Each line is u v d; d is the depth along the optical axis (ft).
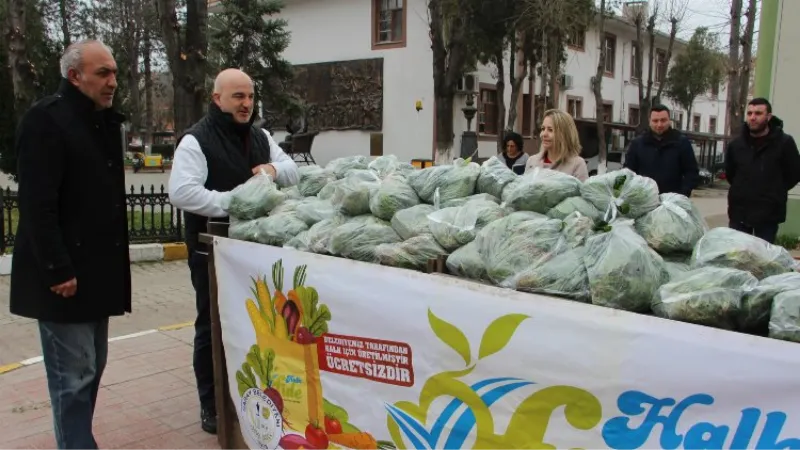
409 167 11.03
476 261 7.02
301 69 80.89
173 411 12.90
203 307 11.59
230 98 11.61
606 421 5.75
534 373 6.17
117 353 16.39
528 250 6.59
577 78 90.07
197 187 10.86
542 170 8.27
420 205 8.51
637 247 6.03
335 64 78.18
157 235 30.35
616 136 89.66
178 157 11.18
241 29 65.87
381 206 8.49
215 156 11.48
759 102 18.99
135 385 14.24
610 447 5.74
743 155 19.84
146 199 31.73
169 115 157.99
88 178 9.50
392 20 74.74
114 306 10.01
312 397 8.65
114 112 10.00
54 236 9.00
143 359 15.96
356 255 8.20
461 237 7.47
